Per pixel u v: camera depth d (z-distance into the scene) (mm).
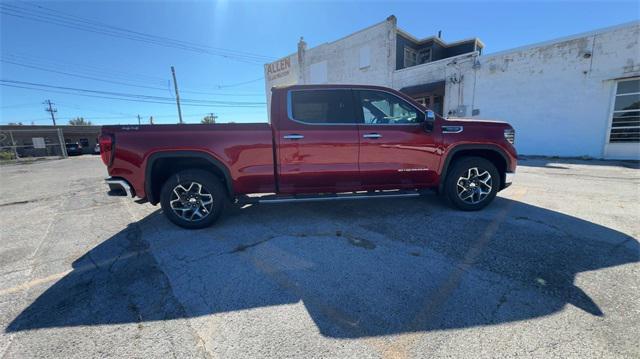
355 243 3279
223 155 3611
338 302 2242
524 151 11883
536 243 3143
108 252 3273
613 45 9539
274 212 4465
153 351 1799
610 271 2547
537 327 1899
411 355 1712
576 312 2029
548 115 11148
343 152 3764
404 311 2109
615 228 3520
